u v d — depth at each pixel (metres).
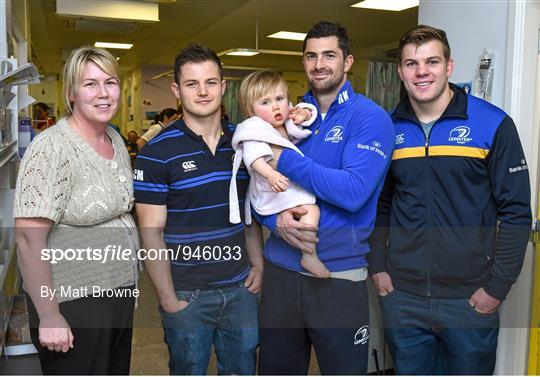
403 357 1.73
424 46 1.76
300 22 6.59
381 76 7.06
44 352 1.50
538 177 2.26
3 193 2.61
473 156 1.76
